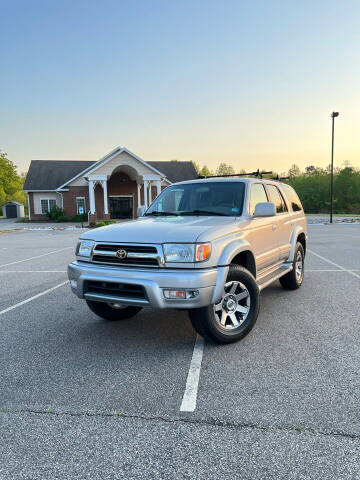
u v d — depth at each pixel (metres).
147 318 5.02
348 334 4.20
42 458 2.23
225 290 3.88
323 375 3.21
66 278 8.05
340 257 10.33
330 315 4.92
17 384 3.16
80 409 2.76
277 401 2.80
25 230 25.06
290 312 5.08
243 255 4.44
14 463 2.19
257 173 5.95
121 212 35.56
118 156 30.50
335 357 3.58
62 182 35.47
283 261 5.80
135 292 3.55
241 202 4.59
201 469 2.10
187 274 3.40
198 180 5.27
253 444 2.31
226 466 2.12
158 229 3.77
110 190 35.03
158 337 4.25
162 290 3.44
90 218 29.80
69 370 3.42
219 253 3.64
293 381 3.11
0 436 2.45
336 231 19.89
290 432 2.42
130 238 3.70
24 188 34.44
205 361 3.54
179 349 3.87
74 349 3.94
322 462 2.13
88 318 5.09
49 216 34.56
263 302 5.61
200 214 4.64
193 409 2.72
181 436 2.41
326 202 65.88
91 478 2.06
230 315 3.92
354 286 6.66
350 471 2.06
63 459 2.22
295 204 6.58
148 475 2.07
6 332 4.54
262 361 3.51
